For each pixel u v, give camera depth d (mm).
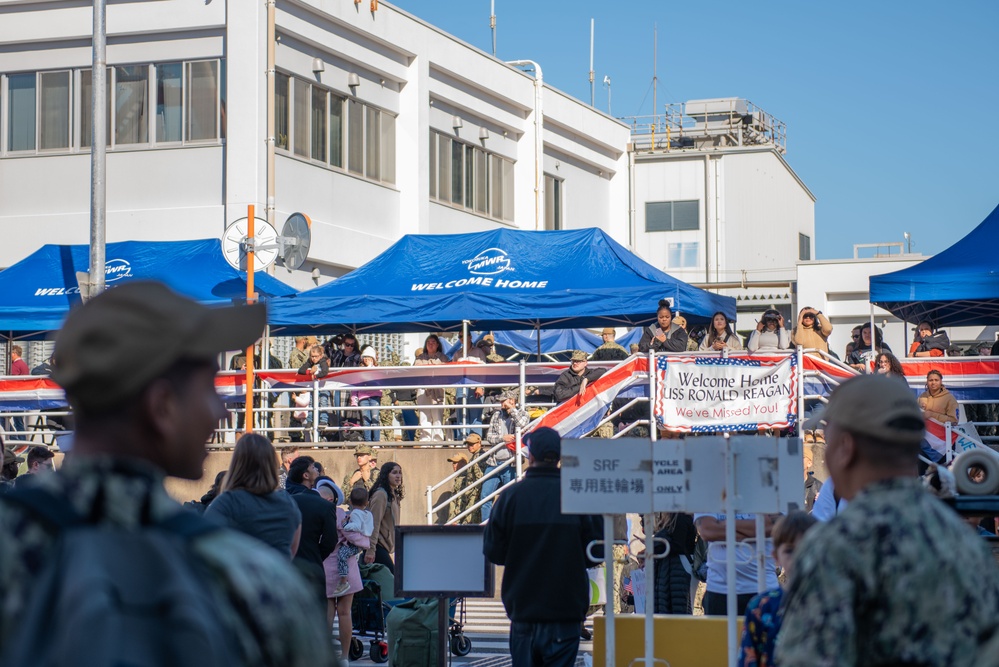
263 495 7445
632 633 7184
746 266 45750
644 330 18375
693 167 46031
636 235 46406
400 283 20469
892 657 2850
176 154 26969
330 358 20578
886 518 2898
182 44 27000
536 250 20625
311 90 27781
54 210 27797
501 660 12352
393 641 10234
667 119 48656
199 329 2100
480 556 9250
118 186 27344
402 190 30375
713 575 7887
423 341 30578
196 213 26641
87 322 2053
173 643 1764
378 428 18438
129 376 2035
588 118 38375
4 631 1817
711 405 15984
